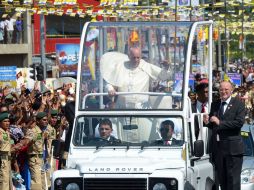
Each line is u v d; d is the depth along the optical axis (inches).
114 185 911.0
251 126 1273.4
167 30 1007.0
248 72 3336.6
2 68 1925.4
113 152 965.8
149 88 999.0
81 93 999.6
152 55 1008.2
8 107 1298.0
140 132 976.9
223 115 1020.5
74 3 1862.7
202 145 956.6
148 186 906.7
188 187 933.2
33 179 1306.6
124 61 1008.2
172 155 956.6
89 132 983.6
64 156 1071.6
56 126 1421.0
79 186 916.6
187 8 2160.4
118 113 984.3
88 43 1011.9
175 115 975.0
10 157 1230.3
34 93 1475.1
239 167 1026.1
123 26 1013.8
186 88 987.3
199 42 1058.1
